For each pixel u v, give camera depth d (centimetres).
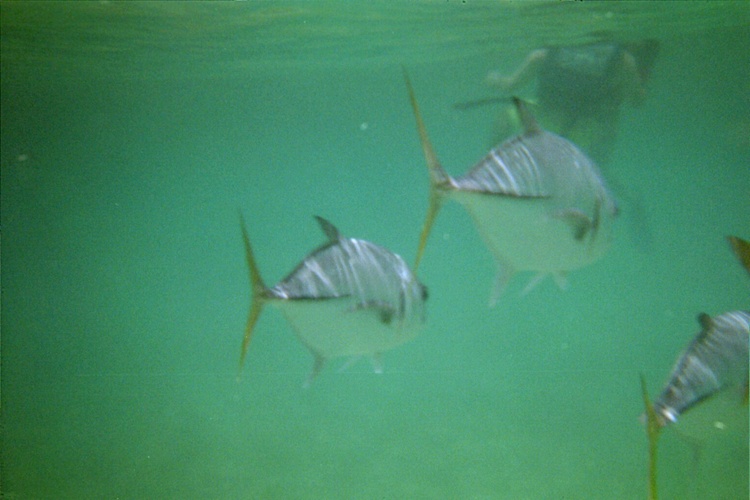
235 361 1380
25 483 753
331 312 418
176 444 889
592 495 671
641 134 8969
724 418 357
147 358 1424
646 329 1481
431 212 342
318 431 920
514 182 357
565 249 382
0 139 7325
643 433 848
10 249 4675
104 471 792
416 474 747
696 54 2659
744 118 4369
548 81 1208
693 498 650
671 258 2861
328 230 440
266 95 4497
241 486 734
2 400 1120
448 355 1359
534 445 824
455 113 6188
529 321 1653
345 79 3659
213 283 2659
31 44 2092
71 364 1383
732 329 364
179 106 5181
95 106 4897
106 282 2752
